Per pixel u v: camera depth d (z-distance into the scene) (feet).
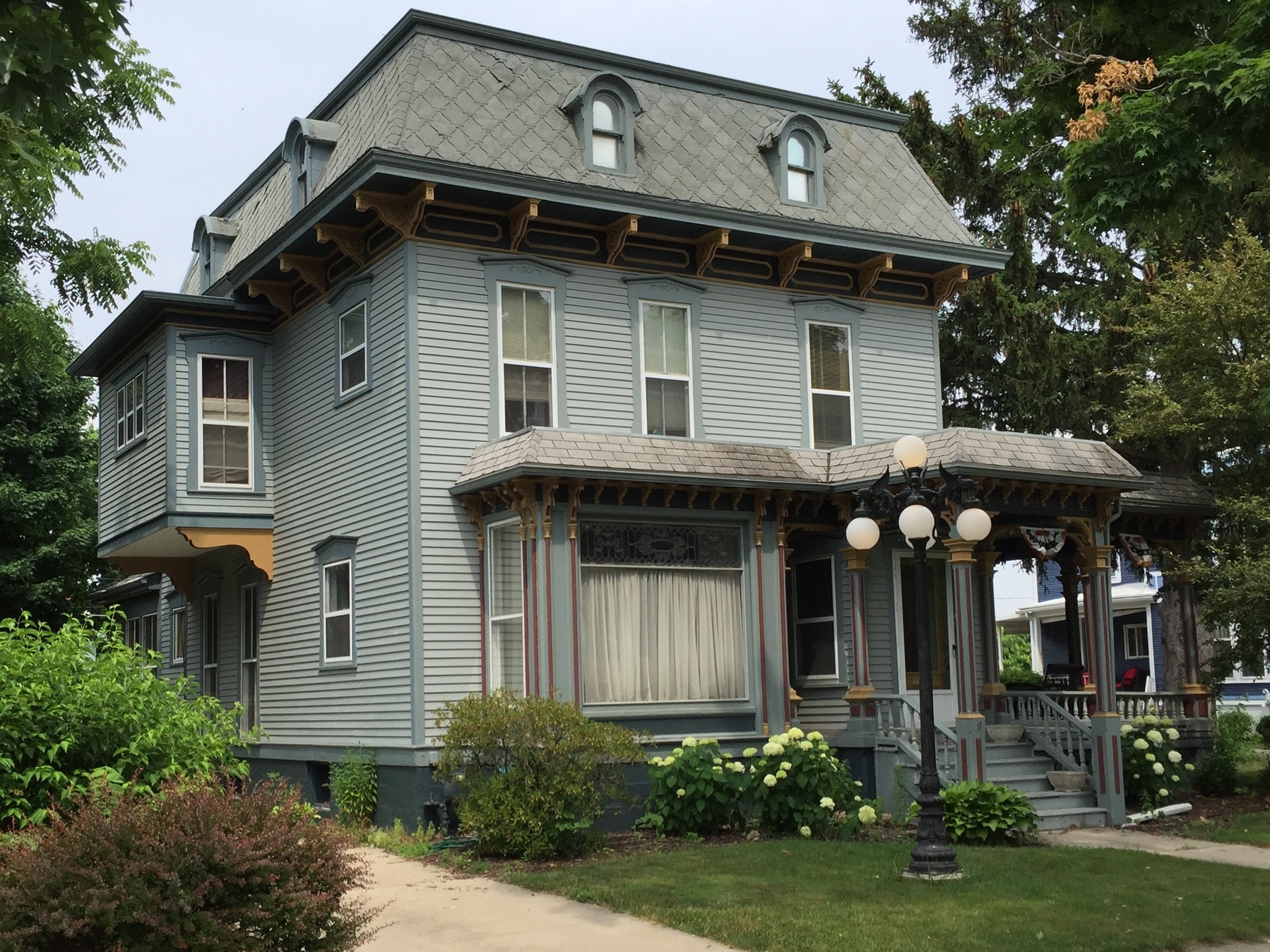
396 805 54.90
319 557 63.16
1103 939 32.63
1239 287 67.31
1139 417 70.95
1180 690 69.15
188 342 67.21
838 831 49.80
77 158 62.85
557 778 46.03
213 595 76.48
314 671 63.16
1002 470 53.88
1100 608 57.57
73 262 68.08
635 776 53.88
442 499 56.39
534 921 36.22
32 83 26.96
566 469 52.01
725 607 57.93
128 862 24.43
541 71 62.80
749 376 64.64
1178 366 70.18
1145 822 55.11
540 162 59.16
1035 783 56.24
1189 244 80.28
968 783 49.34
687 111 66.13
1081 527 58.13
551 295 60.29
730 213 61.36
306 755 63.10
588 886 39.81
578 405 60.18
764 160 66.59
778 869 41.86
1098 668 56.70
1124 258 88.17
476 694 50.34
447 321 57.52
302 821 27.12
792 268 65.21
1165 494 68.44
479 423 57.62
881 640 62.69
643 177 61.82
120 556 76.84
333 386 62.95
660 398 62.44
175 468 65.98
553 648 52.08
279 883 25.54
